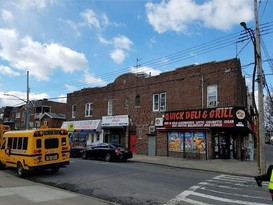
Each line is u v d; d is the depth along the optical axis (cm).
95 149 2450
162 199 987
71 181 1380
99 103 3556
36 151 1516
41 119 5900
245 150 2516
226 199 980
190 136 2527
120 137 3200
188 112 2523
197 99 2522
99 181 1356
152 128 2864
